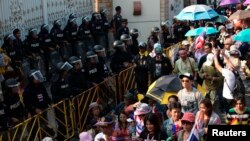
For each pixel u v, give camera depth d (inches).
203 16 1373.0
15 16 1269.7
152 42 1357.0
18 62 1171.9
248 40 1055.6
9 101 844.0
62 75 947.3
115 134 608.7
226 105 918.4
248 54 1123.3
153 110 791.1
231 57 967.0
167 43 1558.8
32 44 1253.7
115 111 853.8
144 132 658.8
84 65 1036.5
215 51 956.0
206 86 936.3
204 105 644.7
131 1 1769.2
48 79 1298.0
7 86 848.9
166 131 665.0
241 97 678.5
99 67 1045.8
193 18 1371.8
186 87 783.1
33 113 885.2
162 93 802.2
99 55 1065.5
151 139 636.7
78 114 965.2
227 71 888.3
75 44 1435.8
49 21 1423.5
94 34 1535.4
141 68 1095.6
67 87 949.8
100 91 1036.5
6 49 1159.6
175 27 1617.9
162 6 1763.0
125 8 1777.8
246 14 1252.5
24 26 1309.1
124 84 1123.9
